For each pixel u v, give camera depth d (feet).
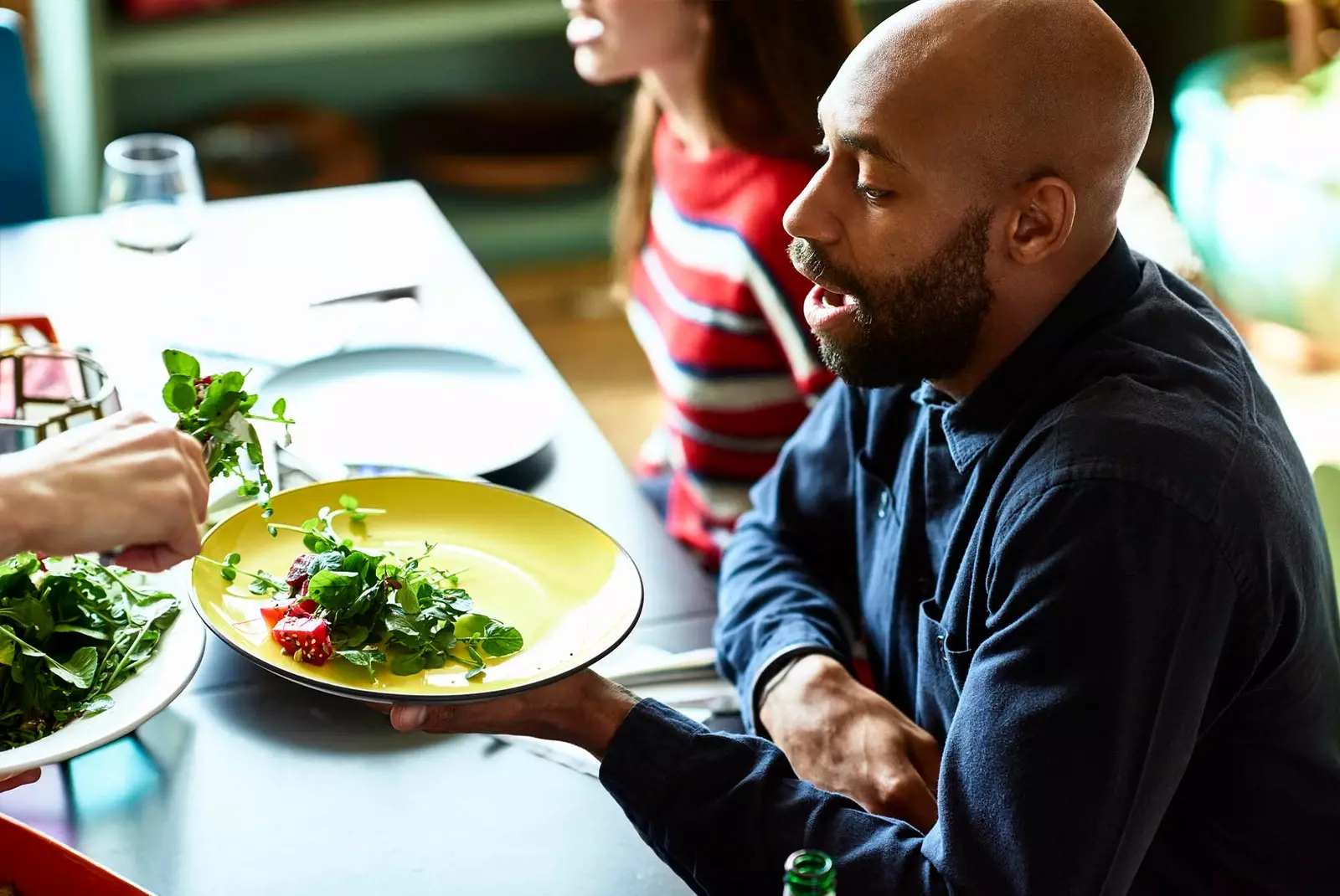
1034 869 3.00
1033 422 3.42
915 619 3.91
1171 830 3.57
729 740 3.41
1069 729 3.03
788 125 5.47
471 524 4.05
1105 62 3.19
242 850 3.38
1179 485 3.10
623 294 6.95
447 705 3.35
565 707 3.44
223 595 3.62
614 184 12.37
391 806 3.54
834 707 3.83
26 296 5.85
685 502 6.11
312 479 4.60
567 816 3.55
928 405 3.79
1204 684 3.13
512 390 5.32
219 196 10.77
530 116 12.05
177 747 3.68
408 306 5.95
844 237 3.38
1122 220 8.38
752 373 5.67
